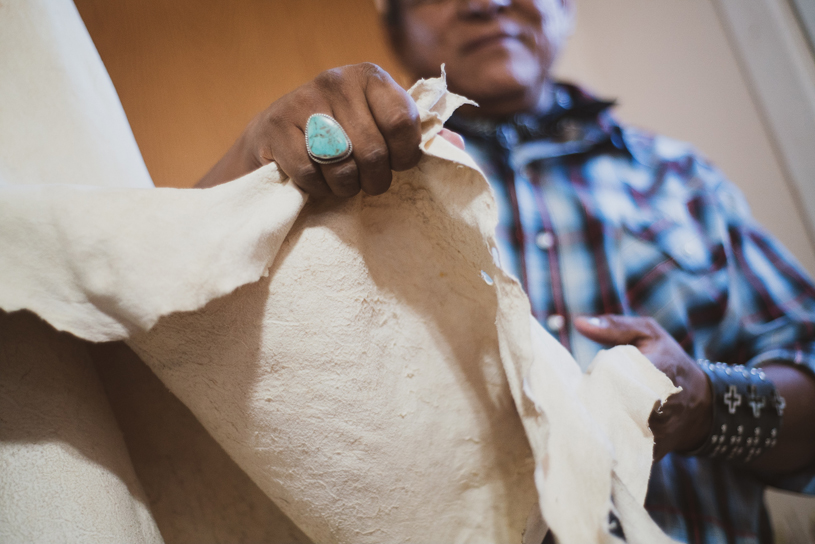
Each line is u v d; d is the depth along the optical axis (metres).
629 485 0.39
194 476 0.50
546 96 0.95
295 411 0.38
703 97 1.44
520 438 0.44
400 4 0.89
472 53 0.84
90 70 0.45
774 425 0.67
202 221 0.35
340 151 0.36
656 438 0.57
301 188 0.38
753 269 0.91
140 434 0.49
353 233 0.40
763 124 1.38
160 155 0.96
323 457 0.39
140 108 0.96
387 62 1.05
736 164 1.41
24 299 0.33
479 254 0.40
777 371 0.76
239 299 0.37
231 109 1.00
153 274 0.33
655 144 1.01
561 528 0.34
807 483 0.76
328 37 1.05
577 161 0.91
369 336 0.40
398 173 0.41
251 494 0.51
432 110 0.41
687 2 1.44
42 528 0.34
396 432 0.40
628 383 0.43
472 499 0.43
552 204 0.85
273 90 1.02
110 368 0.48
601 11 1.45
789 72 1.31
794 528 1.14
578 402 0.39
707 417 0.64
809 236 1.34
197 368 0.39
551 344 0.45
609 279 0.81
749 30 1.36
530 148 0.91
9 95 0.41
